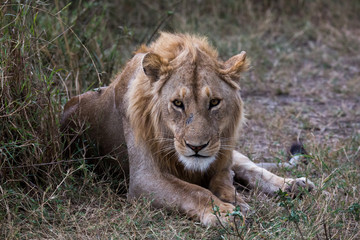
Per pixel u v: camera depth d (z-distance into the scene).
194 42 8.16
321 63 17.84
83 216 7.31
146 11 19.36
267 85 15.55
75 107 9.27
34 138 8.10
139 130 7.96
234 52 16.61
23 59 8.27
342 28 20.91
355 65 17.86
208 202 7.33
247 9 21.12
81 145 9.12
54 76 9.67
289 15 21.83
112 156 8.84
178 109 7.43
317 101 14.57
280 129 12.09
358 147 10.57
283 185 8.45
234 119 8.03
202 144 7.22
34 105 8.30
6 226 6.96
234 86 7.77
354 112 13.50
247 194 8.72
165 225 7.20
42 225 7.12
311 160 9.56
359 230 7.02
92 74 11.58
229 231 6.79
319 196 7.87
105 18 15.66
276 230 6.93
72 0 14.80
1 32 8.30
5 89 8.00
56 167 8.24
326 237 6.55
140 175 7.97
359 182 8.78
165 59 7.58
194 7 20.50
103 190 8.34
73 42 11.83
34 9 9.31
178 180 7.81
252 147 10.77
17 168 7.96
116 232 6.87
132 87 8.12
